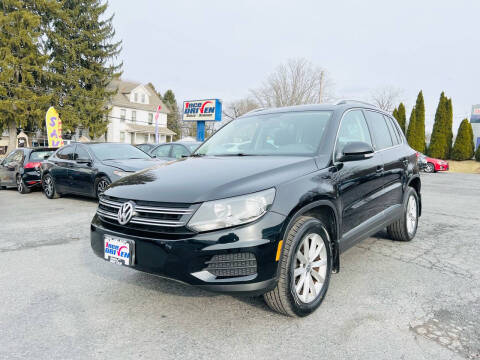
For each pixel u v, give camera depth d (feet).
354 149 10.11
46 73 105.81
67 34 115.03
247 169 9.27
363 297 10.19
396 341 7.87
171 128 252.21
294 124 11.97
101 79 119.24
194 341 7.94
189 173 9.57
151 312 9.34
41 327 8.57
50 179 29.91
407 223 15.67
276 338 8.02
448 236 17.34
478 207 26.66
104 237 9.13
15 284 11.27
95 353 7.48
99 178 25.23
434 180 53.36
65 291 10.71
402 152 15.16
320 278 9.43
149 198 8.50
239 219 7.78
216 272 7.74
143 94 165.99
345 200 10.41
